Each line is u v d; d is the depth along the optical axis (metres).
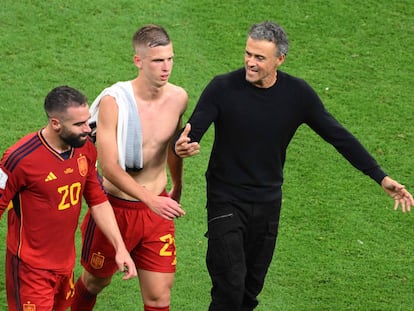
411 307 27.66
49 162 21.91
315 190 32.72
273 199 24.19
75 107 21.41
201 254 29.42
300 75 38.78
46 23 39.88
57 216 22.44
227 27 40.72
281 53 22.94
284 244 29.97
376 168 23.95
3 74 37.12
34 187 21.97
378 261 29.55
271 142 23.69
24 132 34.22
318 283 28.41
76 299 26.09
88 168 22.75
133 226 24.64
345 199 32.41
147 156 24.50
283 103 23.56
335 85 38.47
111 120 23.78
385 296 28.06
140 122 24.08
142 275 24.98
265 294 27.81
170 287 25.11
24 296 22.84
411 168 34.34
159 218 24.80
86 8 40.88
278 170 24.23
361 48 40.56
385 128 36.34
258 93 23.44
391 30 41.69
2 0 40.78
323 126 24.03
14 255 22.73
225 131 23.67
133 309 26.91
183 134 22.88
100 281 25.67
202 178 32.91
